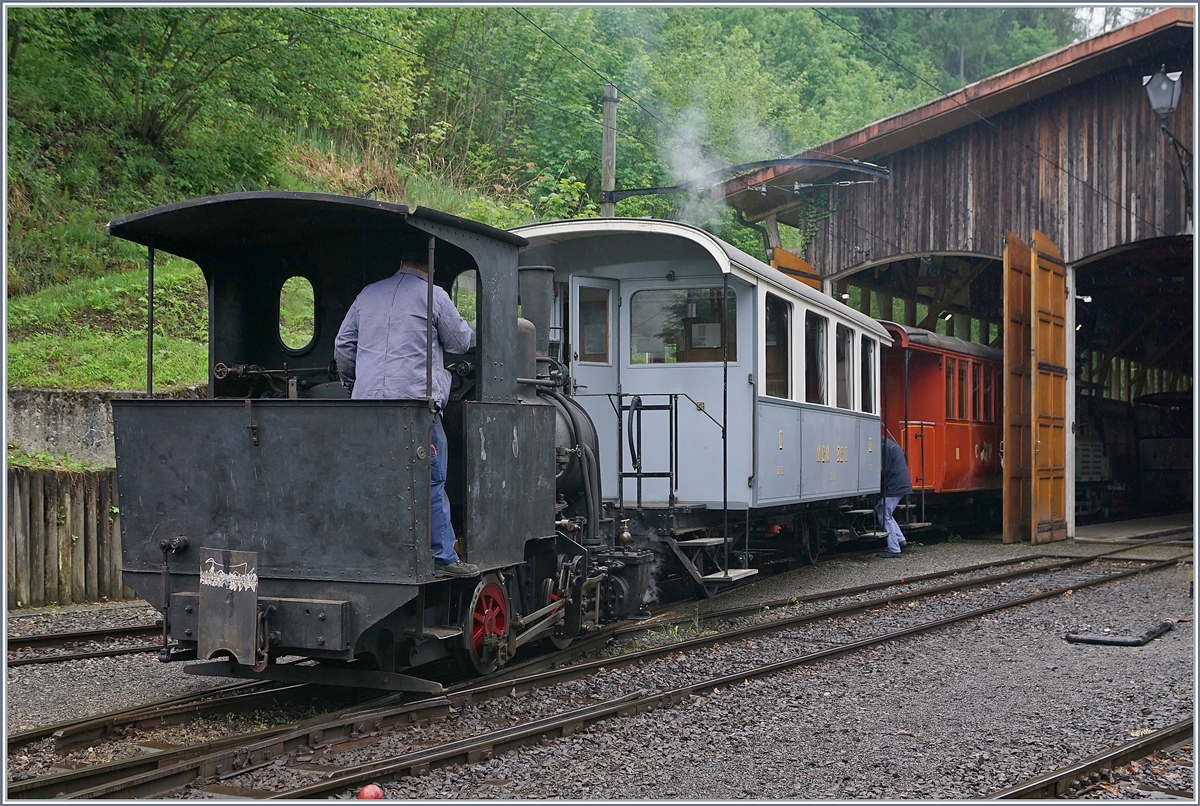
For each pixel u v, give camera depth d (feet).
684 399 35.88
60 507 36.37
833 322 44.57
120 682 24.56
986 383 70.08
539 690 23.25
